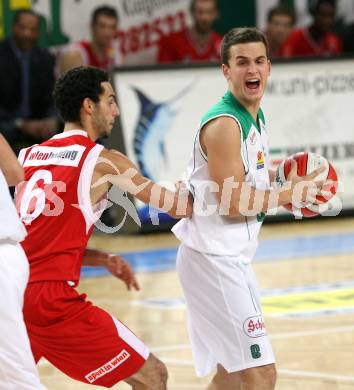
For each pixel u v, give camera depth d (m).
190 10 22.52
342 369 10.94
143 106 20.94
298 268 17.27
